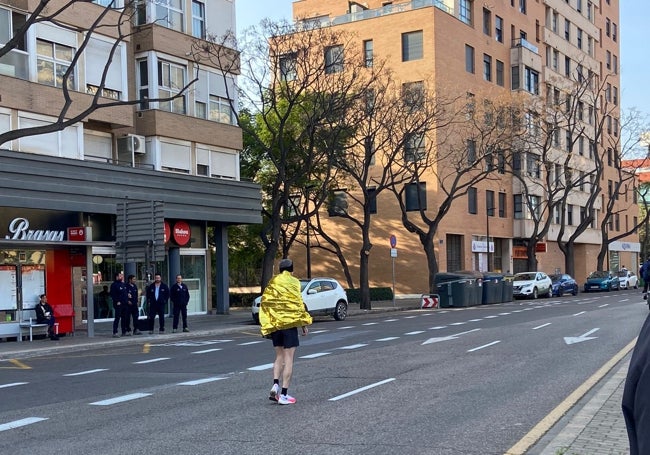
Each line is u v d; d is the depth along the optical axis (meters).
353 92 31.98
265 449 7.08
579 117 61.12
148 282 22.33
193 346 18.45
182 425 8.31
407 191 45.59
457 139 42.72
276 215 29.11
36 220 22.67
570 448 6.57
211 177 29.03
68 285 21.56
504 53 53.38
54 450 7.23
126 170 25.25
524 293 42.59
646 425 1.87
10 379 12.88
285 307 9.55
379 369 12.66
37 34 22.88
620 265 78.00
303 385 11.10
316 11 51.81
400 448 7.04
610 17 75.62
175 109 28.00
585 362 12.97
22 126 22.28
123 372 13.35
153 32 26.84
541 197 56.59
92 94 24.38
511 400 9.52
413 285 45.19
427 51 44.22
